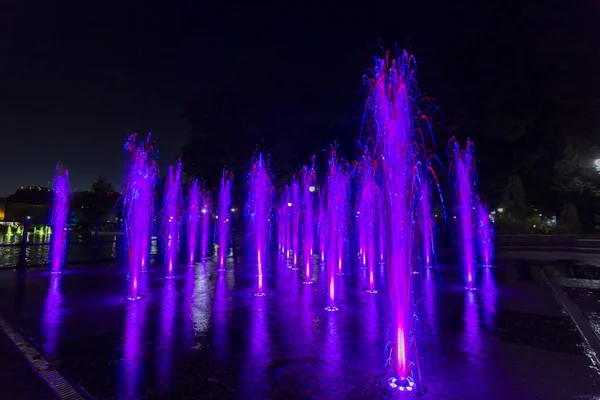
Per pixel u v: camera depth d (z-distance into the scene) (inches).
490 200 1194.6
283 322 268.2
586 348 209.8
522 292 385.1
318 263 674.2
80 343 221.1
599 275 509.4
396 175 195.6
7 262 666.8
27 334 238.5
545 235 896.3
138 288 412.5
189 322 268.4
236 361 192.7
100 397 154.3
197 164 1347.2
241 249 991.0
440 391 157.3
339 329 250.2
